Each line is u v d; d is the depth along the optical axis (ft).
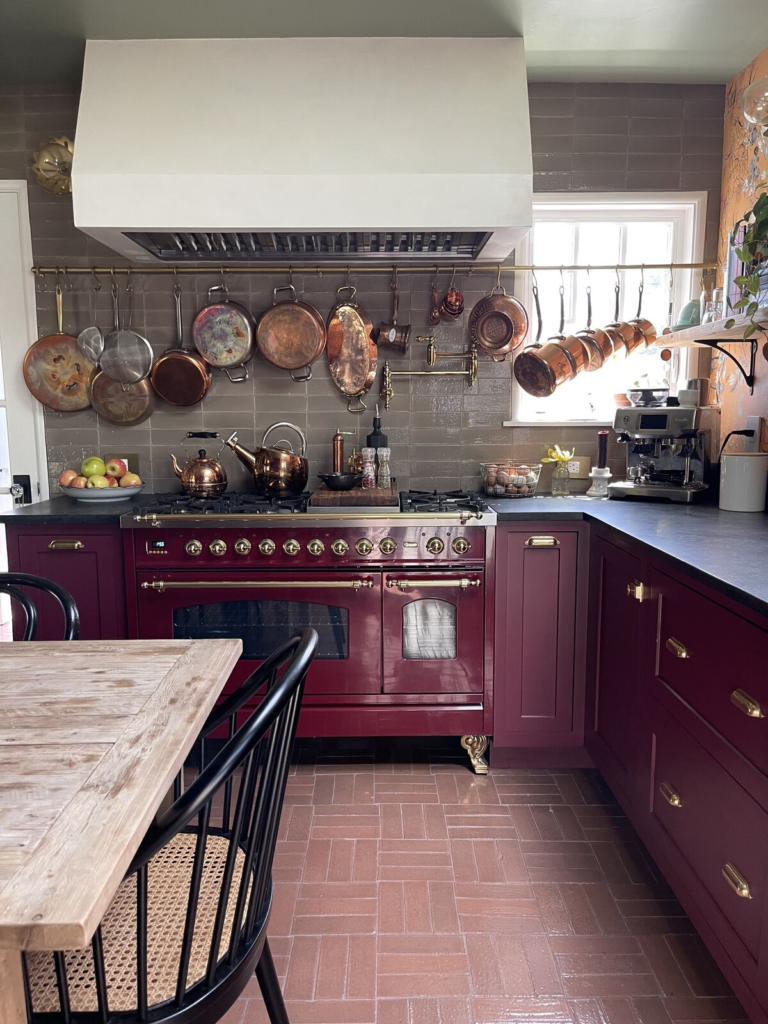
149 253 9.11
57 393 10.20
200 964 3.65
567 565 8.66
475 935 6.19
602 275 10.55
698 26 8.13
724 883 5.25
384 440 9.83
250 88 8.11
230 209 7.90
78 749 3.54
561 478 10.23
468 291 10.14
